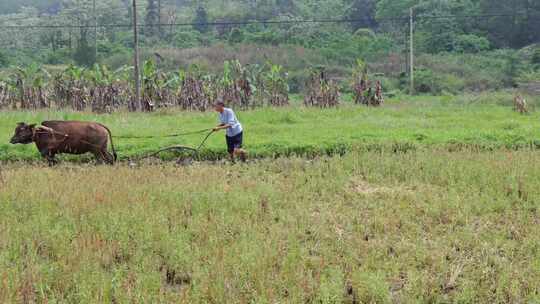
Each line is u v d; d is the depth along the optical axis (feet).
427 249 22.97
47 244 22.79
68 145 40.47
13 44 183.52
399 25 183.11
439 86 135.44
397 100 106.52
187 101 82.33
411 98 112.88
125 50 163.84
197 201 28.07
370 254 22.06
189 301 18.11
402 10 181.27
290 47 164.35
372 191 32.60
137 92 77.92
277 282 19.17
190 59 150.00
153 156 45.01
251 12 203.10
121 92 83.05
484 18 172.24
